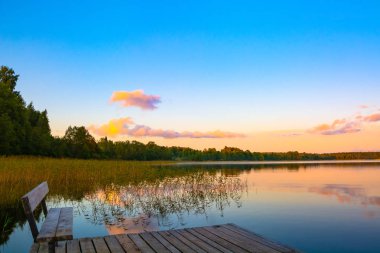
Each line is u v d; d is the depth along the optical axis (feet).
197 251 17.08
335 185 72.74
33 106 228.22
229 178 88.69
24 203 18.26
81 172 76.02
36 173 62.34
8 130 151.94
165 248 17.72
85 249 17.67
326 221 35.94
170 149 468.34
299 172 125.90
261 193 57.52
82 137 255.09
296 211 41.34
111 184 65.87
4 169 59.52
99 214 38.22
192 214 38.78
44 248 17.58
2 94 166.09
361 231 31.63
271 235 30.19
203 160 474.90
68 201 46.78
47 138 200.85
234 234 20.30
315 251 25.79
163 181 71.82
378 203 47.85
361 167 176.14
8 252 24.18
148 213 39.04
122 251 17.33
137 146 380.58
